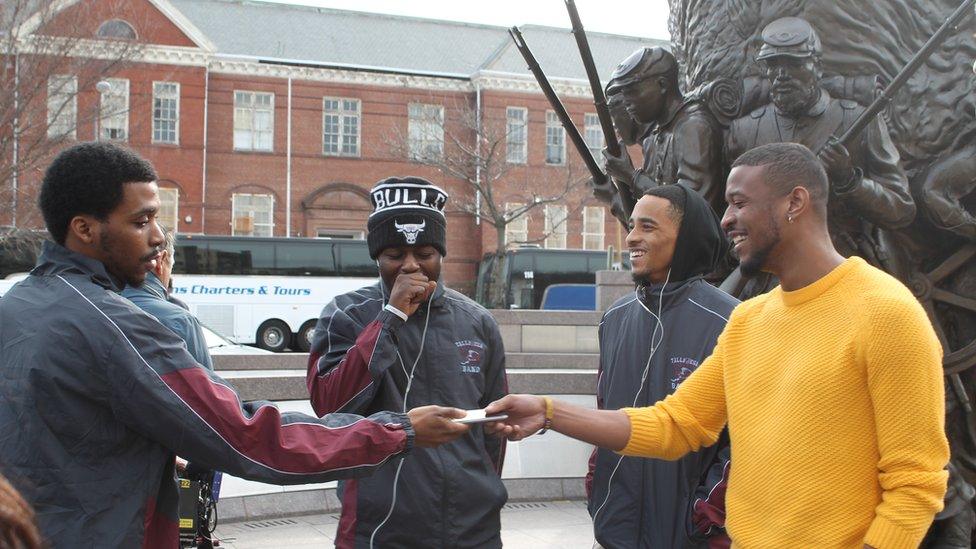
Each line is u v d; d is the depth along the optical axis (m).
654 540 3.09
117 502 2.26
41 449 2.19
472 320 3.28
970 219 4.99
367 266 27.47
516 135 39.34
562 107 4.74
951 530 4.77
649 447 2.73
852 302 2.31
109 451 2.27
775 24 4.65
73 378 2.22
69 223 2.44
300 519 6.89
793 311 2.43
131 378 2.24
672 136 5.12
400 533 2.99
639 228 3.32
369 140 39.47
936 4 5.12
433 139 37.16
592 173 5.09
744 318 2.60
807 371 2.31
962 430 5.19
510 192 38.88
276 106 38.72
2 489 1.09
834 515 2.25
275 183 38.59
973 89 5.07
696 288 3.29
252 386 7.68
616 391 3.35
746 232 2.48
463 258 39.38
